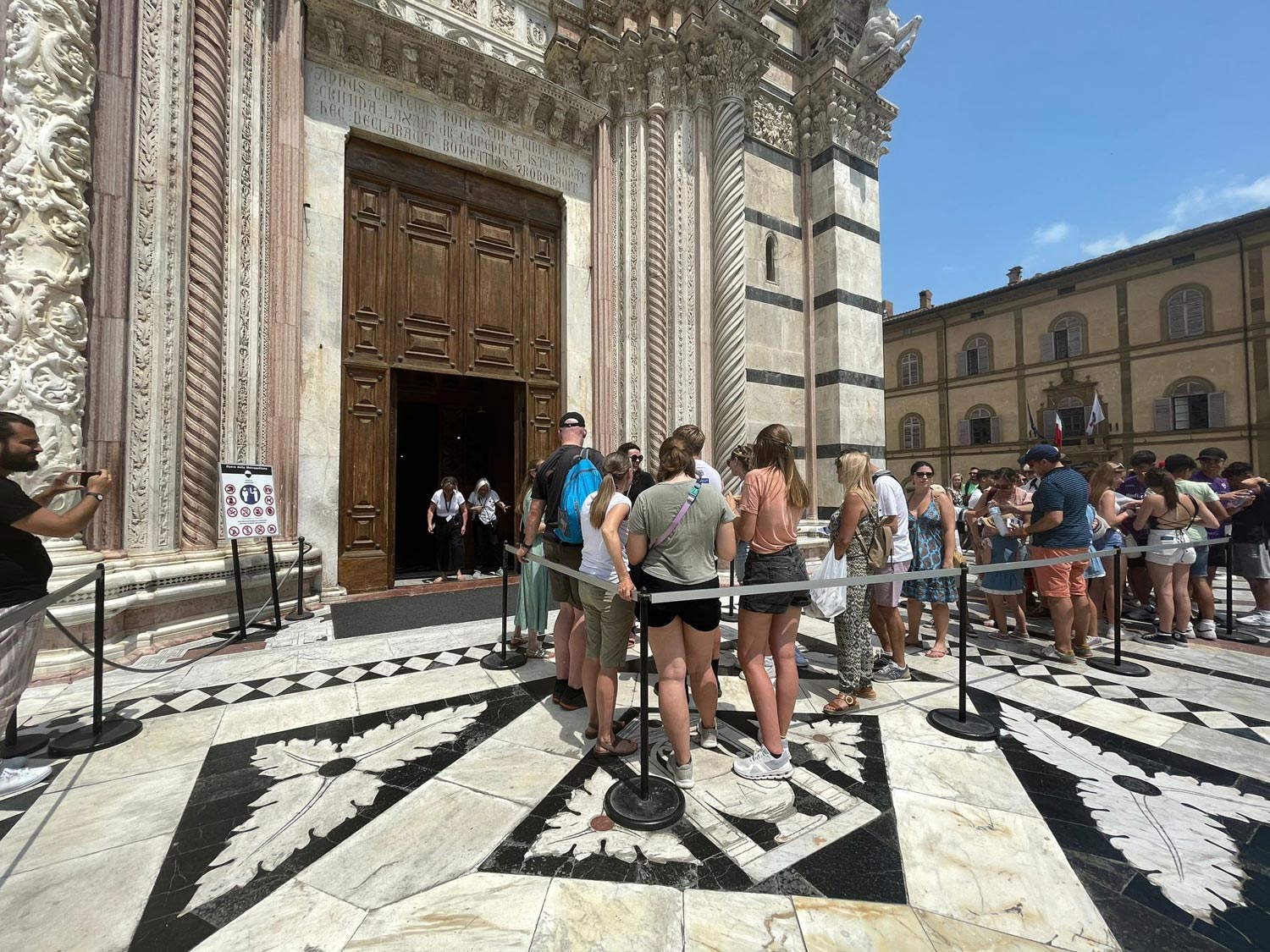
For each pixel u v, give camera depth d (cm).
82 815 212
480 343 701
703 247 756
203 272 450
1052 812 221
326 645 425
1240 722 308
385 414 633
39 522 238
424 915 163
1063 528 414
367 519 620
